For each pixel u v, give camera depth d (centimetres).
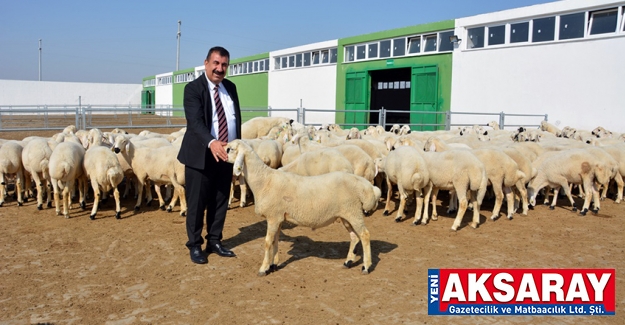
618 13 1622
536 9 1823
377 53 2509
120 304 477
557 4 1758
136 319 444
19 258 614
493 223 825
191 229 609
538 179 949
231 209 928
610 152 1005
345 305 481
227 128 620
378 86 3000
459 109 2131
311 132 1245
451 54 2141
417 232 761
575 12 1730
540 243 696
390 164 830
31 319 441
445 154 784
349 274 568
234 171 532
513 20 1912
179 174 848
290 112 3198
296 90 3142
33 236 717
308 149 969
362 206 556
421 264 604
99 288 518
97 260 610
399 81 2811
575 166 888
